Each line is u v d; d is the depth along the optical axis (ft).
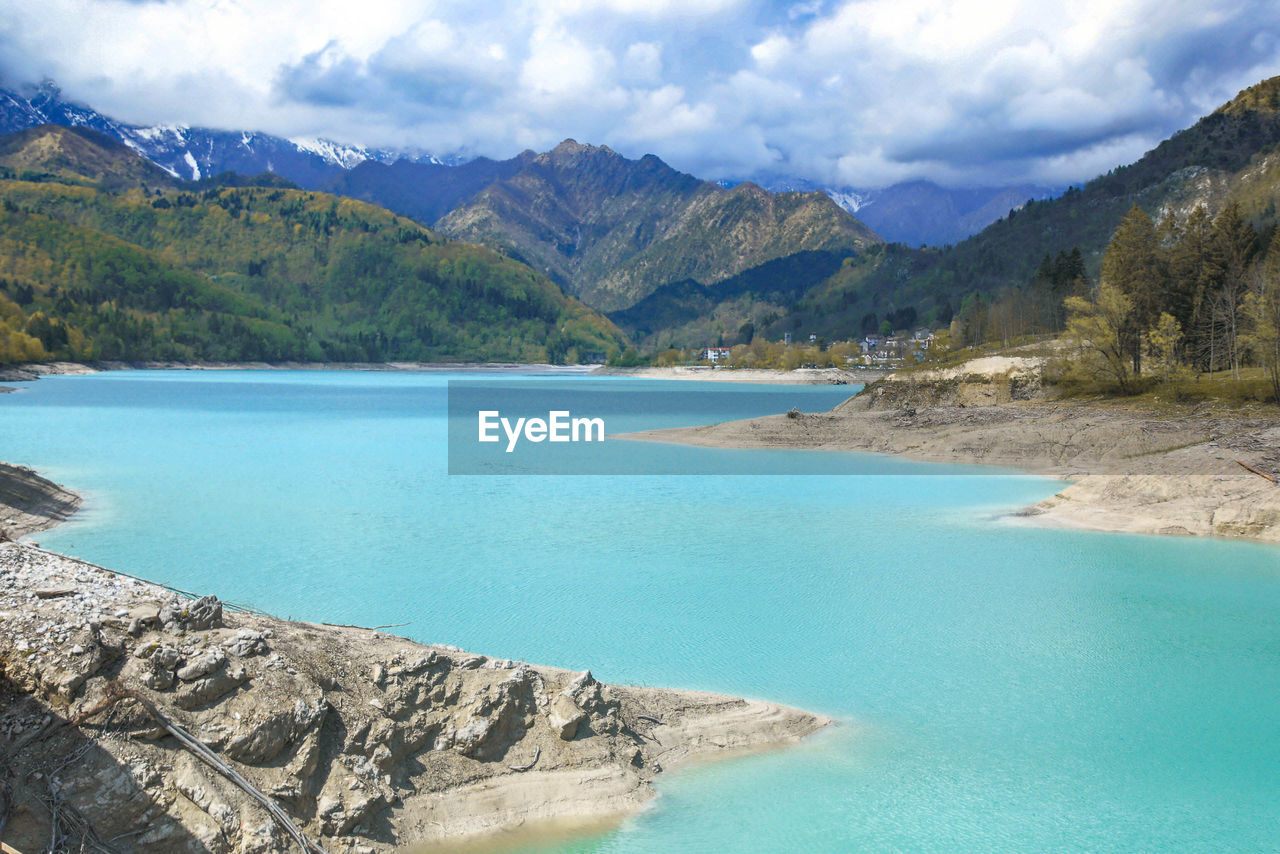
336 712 50.49
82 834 40.96
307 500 174.60
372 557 123.95
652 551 128.77
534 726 55.77
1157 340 301.43
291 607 96.78
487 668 58.49
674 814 52.19
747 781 56.80
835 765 59.52
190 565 117.70
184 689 47.11
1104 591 105.70
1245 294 319.06
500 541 136.05
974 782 57.36
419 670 55.62
